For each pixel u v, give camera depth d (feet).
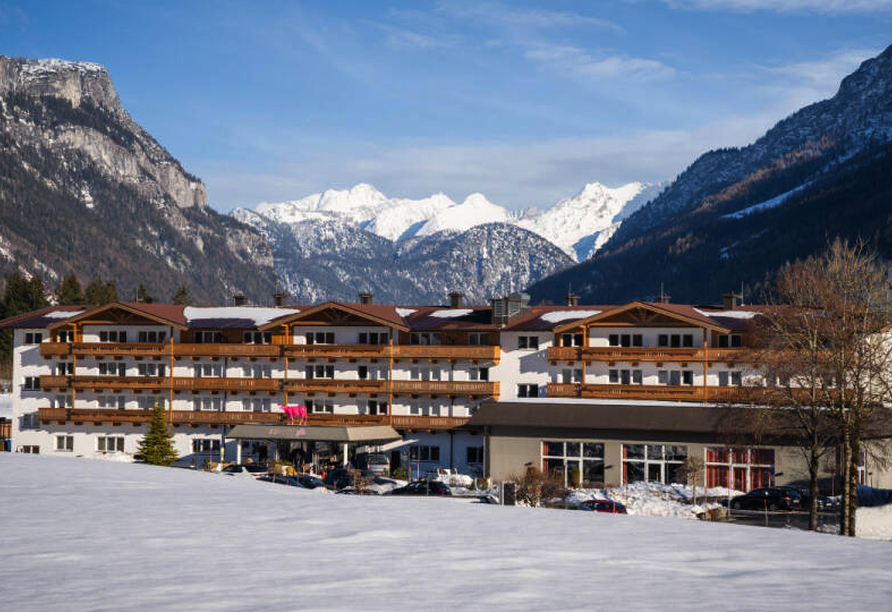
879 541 40.86
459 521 45.60
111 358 337.52
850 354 184.55
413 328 318.04
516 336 312.09
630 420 257.96
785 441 240.94
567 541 39.42
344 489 234.99
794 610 25.63
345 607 25.82
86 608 25.54
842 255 201.46
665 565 33.58
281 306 362.53
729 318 301.43
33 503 50.52
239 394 329.31
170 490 58.34
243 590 28.25
